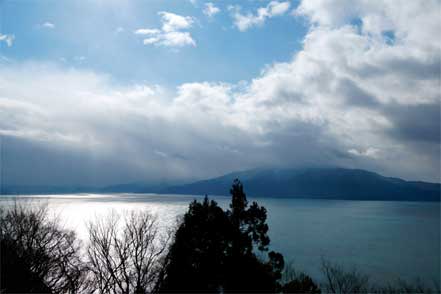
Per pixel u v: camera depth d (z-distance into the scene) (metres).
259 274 21.52
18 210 19.20
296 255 78.62
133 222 24.30
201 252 22.55
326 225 152.88
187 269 21.62
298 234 119.88
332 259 73.94
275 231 128.75
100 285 17.83
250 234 24.56
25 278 16.05
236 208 24.84
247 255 22.67
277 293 22.34
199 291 21.03
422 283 50.59
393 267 65.62
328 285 39.19
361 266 66.00
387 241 105.56
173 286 20.88
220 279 21.67
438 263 69.94
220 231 22.83
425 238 113.50
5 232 17.61
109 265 18.45
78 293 17.48
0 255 15.86
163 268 20.91
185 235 22.94
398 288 46.59
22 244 17.27
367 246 94.44
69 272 18.56
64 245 21.25
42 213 20.67
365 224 159.88
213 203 24.52
